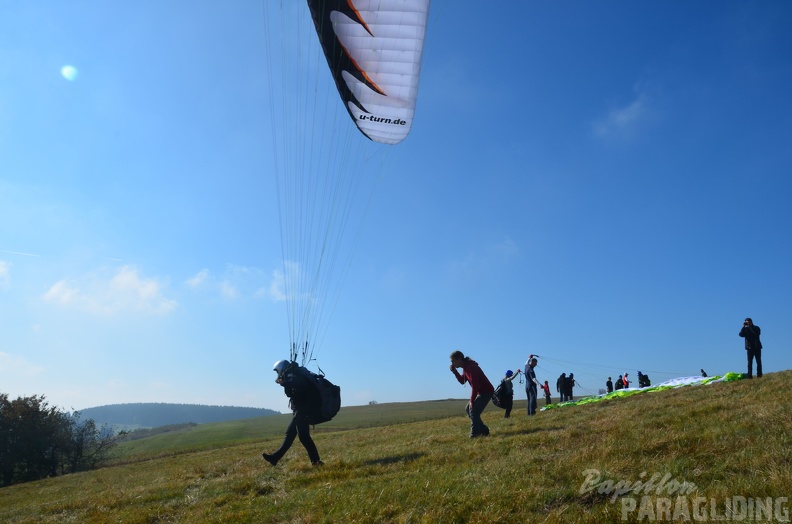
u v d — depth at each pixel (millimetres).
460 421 24094
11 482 47000
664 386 23547
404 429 24969
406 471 9594
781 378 15672
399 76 14289
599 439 9672
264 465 14406
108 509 11859
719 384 18156
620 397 22516
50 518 12352
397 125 14883
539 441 10492
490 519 6312
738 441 7762
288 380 11633
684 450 7758
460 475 8305
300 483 10172
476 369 13219
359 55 14047
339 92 14852
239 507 9125
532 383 20016
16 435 45875
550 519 6008
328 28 13672
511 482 7445
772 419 8812
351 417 75000
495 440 11594
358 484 9016
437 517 6609
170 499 11570
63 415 48469
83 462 48781
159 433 107250
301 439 11852
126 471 27531
